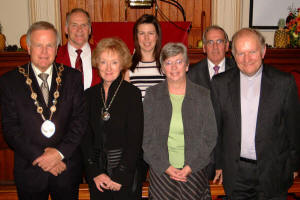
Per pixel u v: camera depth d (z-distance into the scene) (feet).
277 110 6.98
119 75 7.42
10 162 12.51
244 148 7.38
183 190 7.37
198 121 7.32
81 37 9.91
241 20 16.44
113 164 7.20
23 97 6.86
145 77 9.37
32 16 15.61
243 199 7.60
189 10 16.70
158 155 7.39
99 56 7.11
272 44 16.62
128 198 7.18
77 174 7.48
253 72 6.94
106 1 16.40
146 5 13.19
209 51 9.97
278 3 16.34
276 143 7.16
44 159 6.76
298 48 12.64
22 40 13.00
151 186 7.64
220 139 7.84
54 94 7.04
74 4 16.28
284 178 7.38
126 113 7.19
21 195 7.18
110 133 7.14
